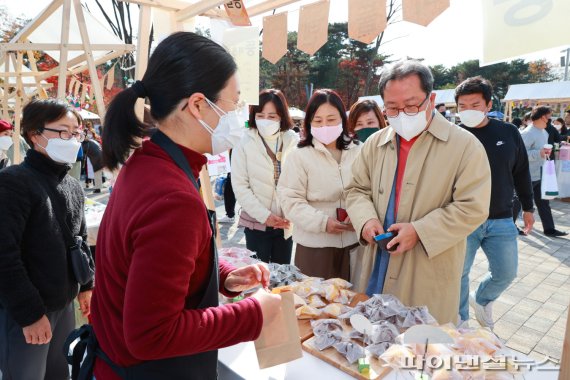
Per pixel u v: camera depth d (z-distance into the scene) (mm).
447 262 1457
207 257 751
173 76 709
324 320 1206
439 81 30406
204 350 680
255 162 2451
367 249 1672
